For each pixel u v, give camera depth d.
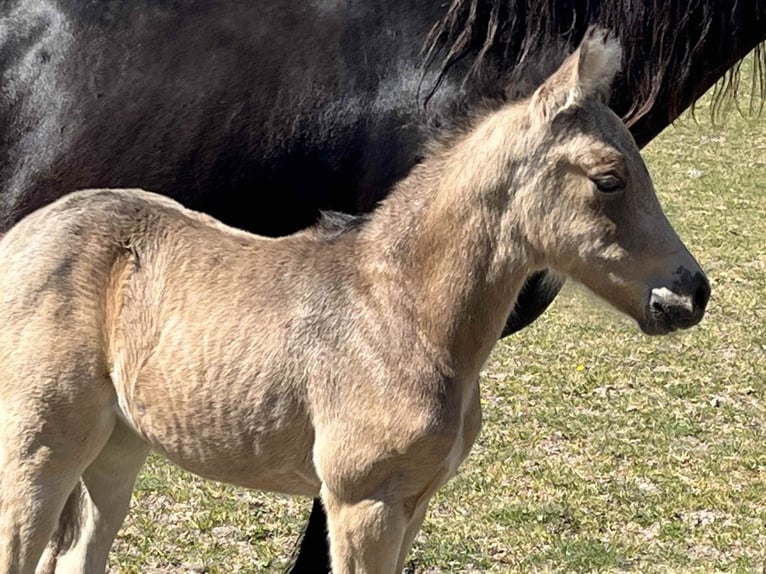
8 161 3.87
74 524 3.61
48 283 3.29
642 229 3.06
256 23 3.79
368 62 3.71
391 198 3.29
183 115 3.74
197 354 3.24
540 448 5.90
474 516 5.12
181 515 5.07
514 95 3.34
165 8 3.83
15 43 3.88
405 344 3.13
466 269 3.13
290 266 3.29
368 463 3.10
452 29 3.63
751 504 5.34
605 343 7.54
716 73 3.83
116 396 3.37
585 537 4.96
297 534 4.94
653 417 6.34
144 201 3.43
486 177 3.11
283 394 3.19
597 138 3.03
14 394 3.28
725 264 9.45
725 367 7.19
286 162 3.72
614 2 3.63
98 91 3.79
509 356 7.29
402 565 3.34
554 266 3.17
